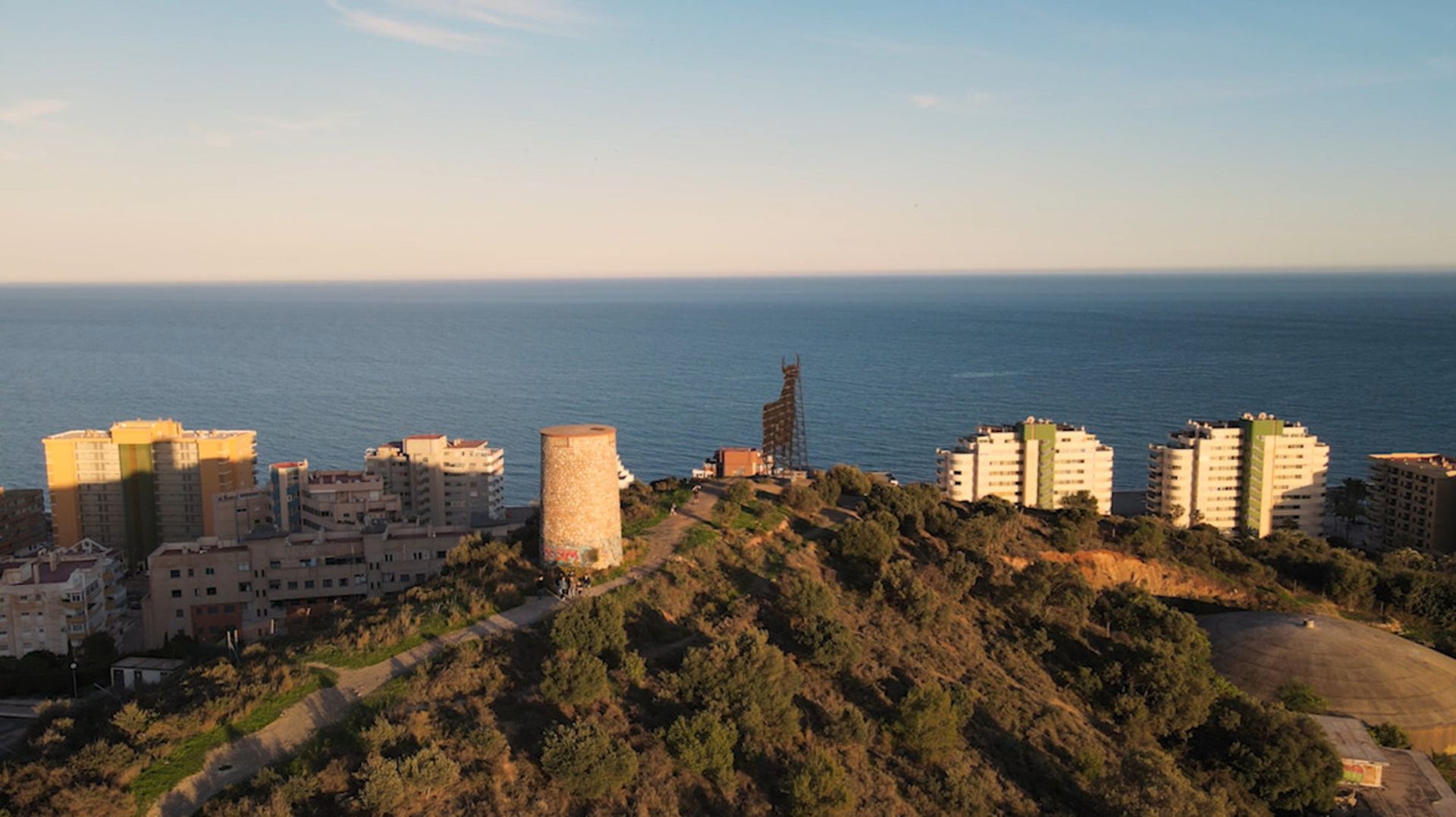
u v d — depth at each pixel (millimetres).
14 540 176375
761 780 54188
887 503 105562
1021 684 76812
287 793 45094
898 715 63719
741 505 99938
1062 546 110750
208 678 59250
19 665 98000
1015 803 59062
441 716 53312
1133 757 63969
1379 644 94125
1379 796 72688
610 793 49250
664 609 72750
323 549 116500
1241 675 91375
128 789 46938
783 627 72812
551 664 56656
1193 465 191500
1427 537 177125
